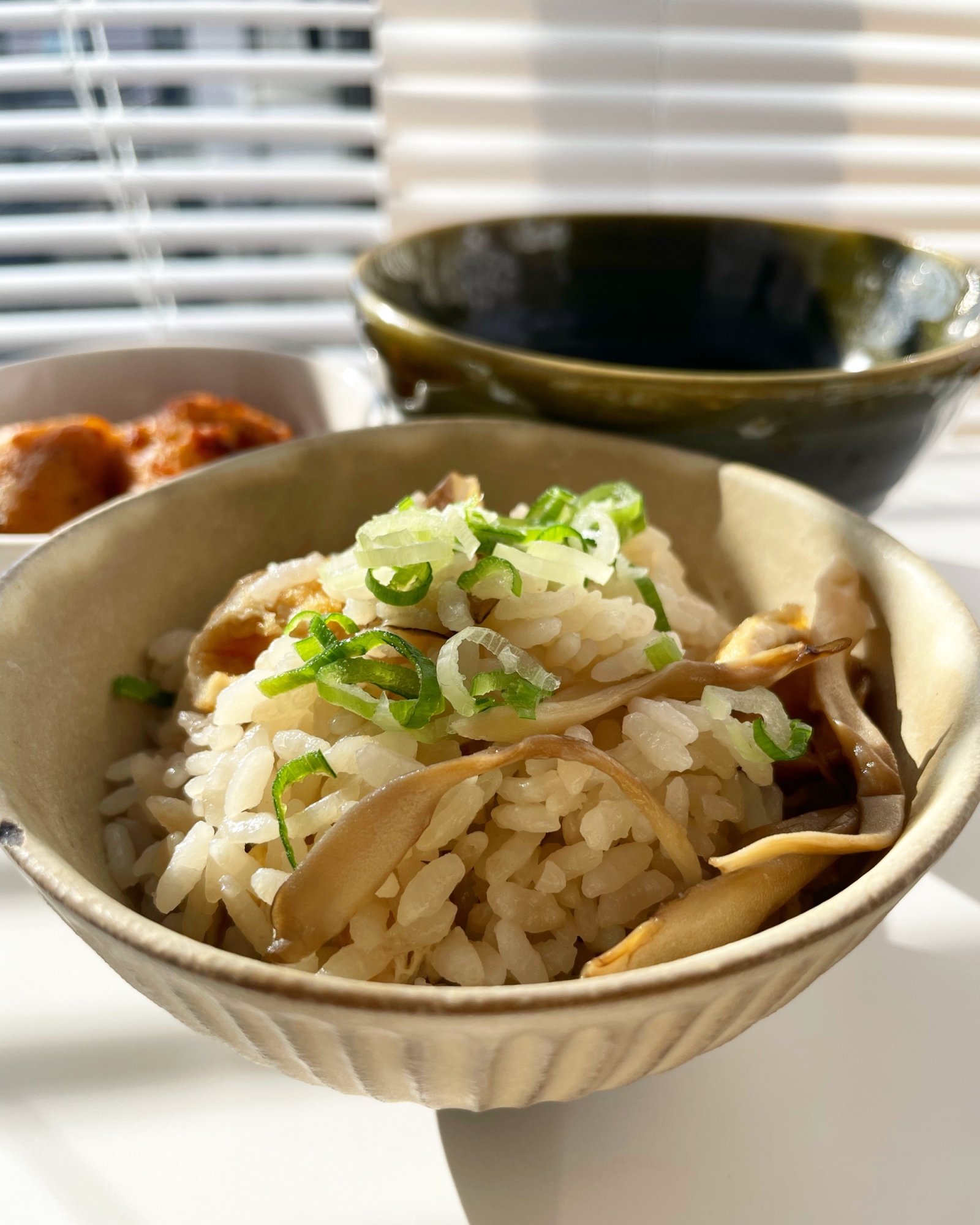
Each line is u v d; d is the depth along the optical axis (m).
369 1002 0.08
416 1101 0.10
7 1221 0.10
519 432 0.15
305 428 0.22
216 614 0.13
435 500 0.14
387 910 0.10
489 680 0.11
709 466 0.15
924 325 0.18
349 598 0.12
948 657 0.11
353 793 0.11
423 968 0.11
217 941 0.11
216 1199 0.11
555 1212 0.11
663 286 0.21
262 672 0.12
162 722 0.13
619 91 0.30
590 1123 0.11
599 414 0.15
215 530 0.14
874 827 0.10
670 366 0.21
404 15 0.28
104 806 0.12
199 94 0.32
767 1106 0.12
